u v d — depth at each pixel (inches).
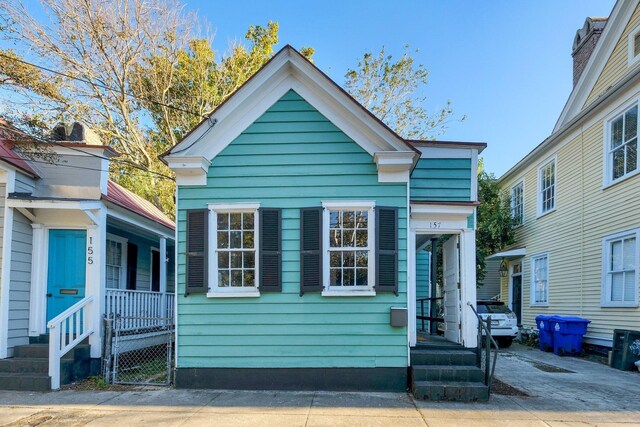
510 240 714.2
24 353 317.7
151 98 786.2
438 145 342.3
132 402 261.9
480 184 749.3
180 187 303.3
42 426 221.3
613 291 454.6
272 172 302.7
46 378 290.4
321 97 304.7
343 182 300.0
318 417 233.9
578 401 269.0
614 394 288.4
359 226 301.4
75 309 314.3
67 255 352.8
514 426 221.6
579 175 524.7
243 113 306.0
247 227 303.6
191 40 796.6
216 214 303.6
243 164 303.6
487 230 709.3
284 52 297.4
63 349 303.4
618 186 447.8
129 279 455.2
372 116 292.0
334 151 302.4
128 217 387.5
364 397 271.3
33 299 339.3
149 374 340.8
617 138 459.2
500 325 532.7
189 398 269.1
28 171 335.9
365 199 297.9
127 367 356.8
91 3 685.9
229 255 300.7
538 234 631.2
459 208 324.2
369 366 287.7
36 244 344.5
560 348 474.3
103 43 714.2
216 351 292.8
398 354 288.2
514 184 733.9
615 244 454.9
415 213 323.6
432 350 305.7
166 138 823.7
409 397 272.1
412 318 312.8
